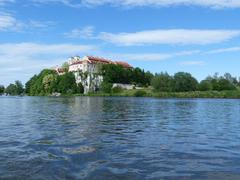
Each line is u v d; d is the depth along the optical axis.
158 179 9.86
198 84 165.62
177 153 13.98
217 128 24.45
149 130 22.73
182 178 10.01
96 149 14.62
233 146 15.98
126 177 9.98
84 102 80.69
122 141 17.20
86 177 9.86
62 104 68.62
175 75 160.62
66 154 13.33
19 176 9.91
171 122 29.20
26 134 19.69
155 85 159.25
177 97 142.88
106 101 88.44
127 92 173.12
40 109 49.69
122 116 35.50
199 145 16.23
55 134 19.73
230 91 139.75
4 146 15.24
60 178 9.71
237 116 37.28
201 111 46.81
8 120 29.94
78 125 25.36
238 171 10.88
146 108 53.44
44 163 11.59
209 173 10.62
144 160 12.45
